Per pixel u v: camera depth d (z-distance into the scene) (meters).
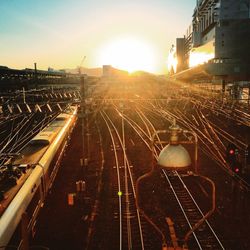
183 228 11.48
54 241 11.01
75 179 17.67
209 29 85.31
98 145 26.44
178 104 48.25
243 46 68.88
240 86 40.09
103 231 11.55
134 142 27.02
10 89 46.44
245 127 31.56
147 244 10.49
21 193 9.96
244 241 10.63
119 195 14.72
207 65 68.12
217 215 12.56
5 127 29.70
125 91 87.75
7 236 8.20
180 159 4.45
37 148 15.56
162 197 14.44
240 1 68.56
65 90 58.31
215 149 23.45
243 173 13.30
